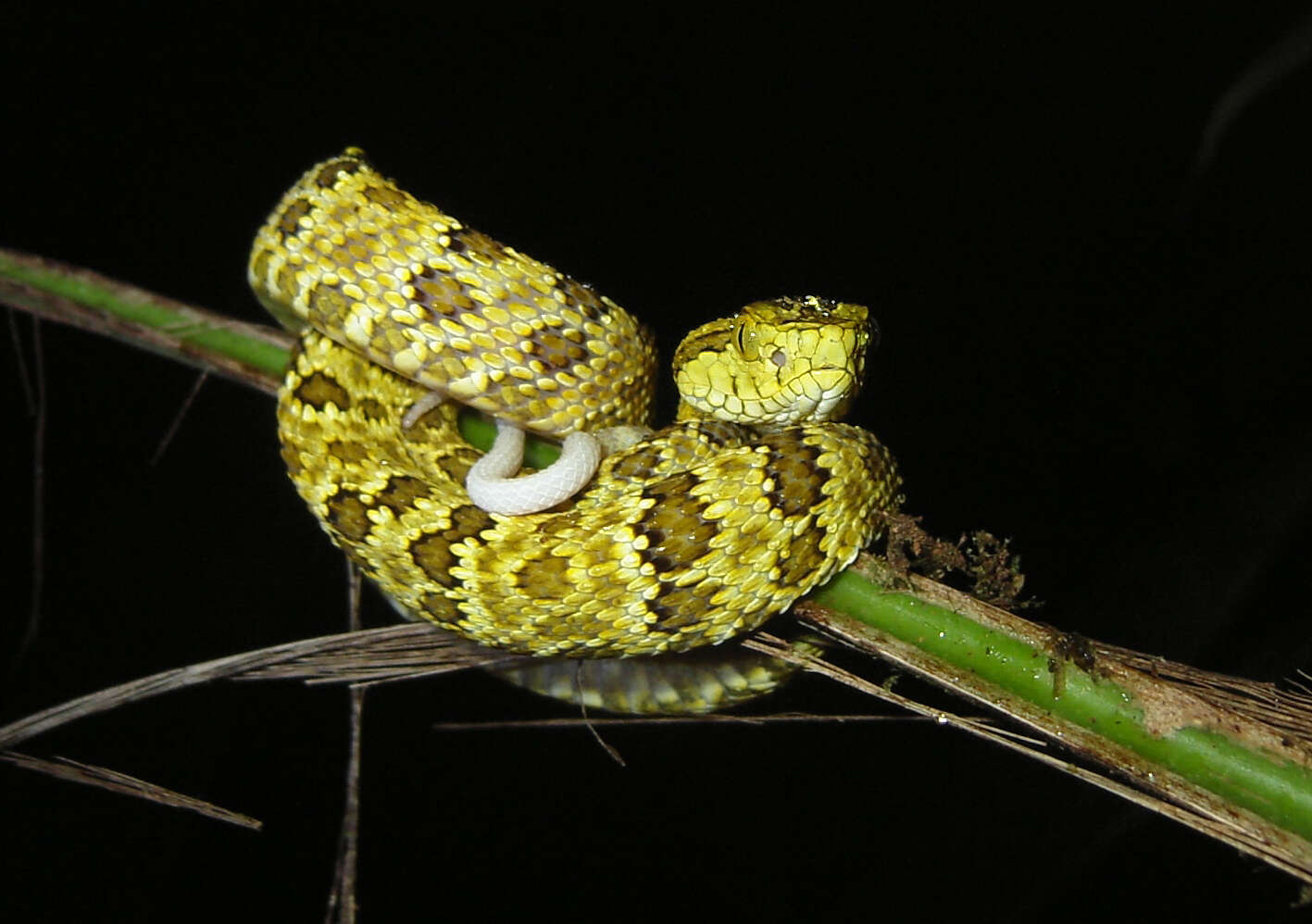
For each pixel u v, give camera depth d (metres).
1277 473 0.70
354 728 0.64
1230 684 0.62
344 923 0.63
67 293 0.66
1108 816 0.68
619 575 0.64
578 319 0.66
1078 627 0.70
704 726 0.71
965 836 0.70
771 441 0.64
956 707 0.67
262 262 0.66
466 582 0.64
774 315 0.66
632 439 0.66
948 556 0.63
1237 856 0.67
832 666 0.63
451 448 0.66
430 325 0.65
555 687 0.68
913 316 0.75
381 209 0.65
